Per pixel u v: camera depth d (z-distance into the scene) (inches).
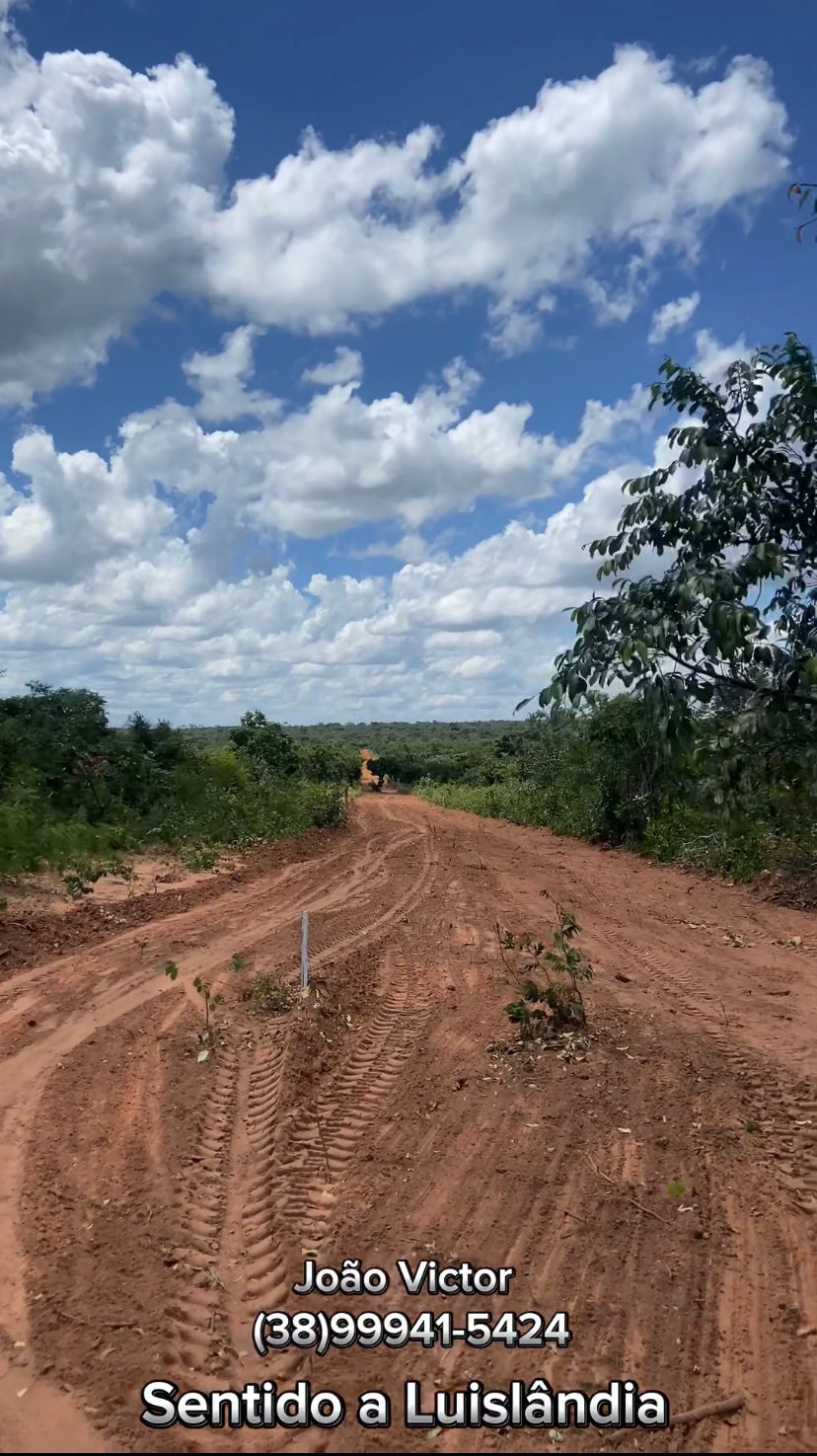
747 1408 130.2
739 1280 157.6
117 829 649.6
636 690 144.6
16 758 661.9
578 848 811.4
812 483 147.2
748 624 128.6
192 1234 171.6
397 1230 172.6
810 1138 208.7
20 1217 177.0
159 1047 267.6
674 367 150.5
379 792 2389.3
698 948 398.3
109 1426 125.4
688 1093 232.4
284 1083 236.4
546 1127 214.4
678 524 148.5
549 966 360.5
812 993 324.2
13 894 471.5
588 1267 161.0
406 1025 291.6
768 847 550.9
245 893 543.8
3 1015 300.0
